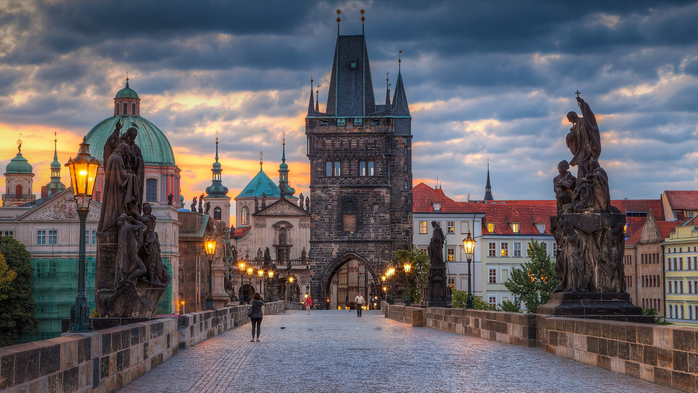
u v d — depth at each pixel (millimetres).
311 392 19812
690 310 123625
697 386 18062
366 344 36062
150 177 170375
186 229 79625
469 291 45938
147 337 24266
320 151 136500
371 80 141875
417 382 21578
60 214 127875
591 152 30453
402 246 138500
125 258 26969
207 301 47938
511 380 21578
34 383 13930
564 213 30156
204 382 21703
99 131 168625
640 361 21047
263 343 37125
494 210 151375
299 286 192000
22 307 116000
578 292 29609
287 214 195375
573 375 22156
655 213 163250
